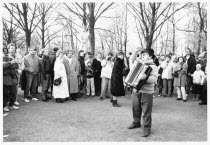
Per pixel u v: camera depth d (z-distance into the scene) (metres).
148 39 10.69
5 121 5.79
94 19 11.35
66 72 8.66
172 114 6.93
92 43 11.43
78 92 9.48
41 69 8.32
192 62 9.75
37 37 20.33
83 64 9.78
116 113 6.88
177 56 9.69
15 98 7.16
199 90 9.03
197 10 16.56
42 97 8.49
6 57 6.63
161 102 8.77
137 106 5.43
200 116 6.72
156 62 8.93
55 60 8.65
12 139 4.64
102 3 11.18
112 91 7.66
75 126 5.57
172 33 20.39
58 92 8.19
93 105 7.92
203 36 17.53
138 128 5.50
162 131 5.32
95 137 4.85
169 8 10.44
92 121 6.01
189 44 23.91
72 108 7.38
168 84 10.00
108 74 8.93
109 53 9.13
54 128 5.38
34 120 5.95
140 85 4.90
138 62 5.08
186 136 5.00
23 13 13.06
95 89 10.05
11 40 17.94
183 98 8.96
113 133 5.12
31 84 8.40
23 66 7.93
